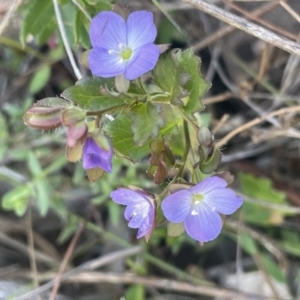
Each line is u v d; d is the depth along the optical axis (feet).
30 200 0.68
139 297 0.63
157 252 0.69
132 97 0.40
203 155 0.40
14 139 0.67
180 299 0.66
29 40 0.64
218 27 0.64
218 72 0.66
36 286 0.62
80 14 0.52
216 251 0.69
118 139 0.42
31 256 0.66
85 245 0.70
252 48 0.63
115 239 0.67
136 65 0.37
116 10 0.40
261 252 0.67
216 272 0.68
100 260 0.63
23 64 0.73
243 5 0.60
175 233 0.41
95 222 0.70
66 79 0.72
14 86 0.74
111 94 0.38
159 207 0.40
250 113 0.67
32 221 0.71
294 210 0.62
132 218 0.40
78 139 0.37
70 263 0.69
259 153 0.69
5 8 0.56
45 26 0.56
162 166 0.41
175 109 0.44
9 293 0.62
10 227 0.70
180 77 0.41
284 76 0.62
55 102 0.39
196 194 0.39
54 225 0.72
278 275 0.63
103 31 0.39
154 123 0.40
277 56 0.62
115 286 0.68
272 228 0.67
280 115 0.61
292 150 0.68
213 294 0.61
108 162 0.37
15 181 0.67
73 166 0.70
